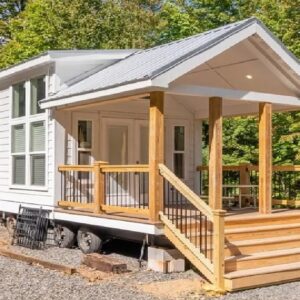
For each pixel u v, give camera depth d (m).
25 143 13.62
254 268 8.66
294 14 18.45
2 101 14.77
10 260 10.62
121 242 12.56
